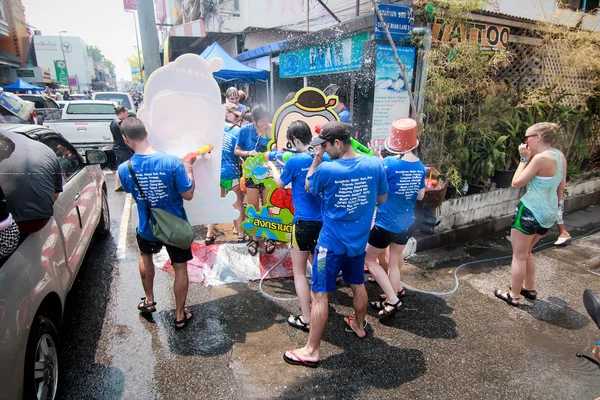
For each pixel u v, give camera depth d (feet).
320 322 8.77
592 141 23.93
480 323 11.00
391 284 11.49
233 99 18.86
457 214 16.52
